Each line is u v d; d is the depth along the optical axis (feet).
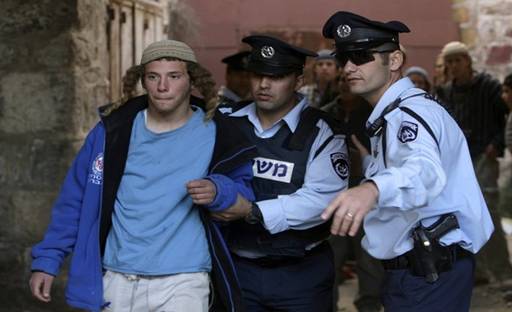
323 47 32.42
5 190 19.74
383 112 10.92
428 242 10.73
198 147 11.56
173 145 11.48
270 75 12.32
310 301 12.82
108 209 11.43
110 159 11.47
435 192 9.90
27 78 19.44
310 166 12.45
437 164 9.93
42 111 19.42
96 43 20.15
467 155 11.12
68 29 19.13
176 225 11.32
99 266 11.49
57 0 19.15
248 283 12.76
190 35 30.68
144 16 24.68
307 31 32.53
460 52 25.34
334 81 22.93
